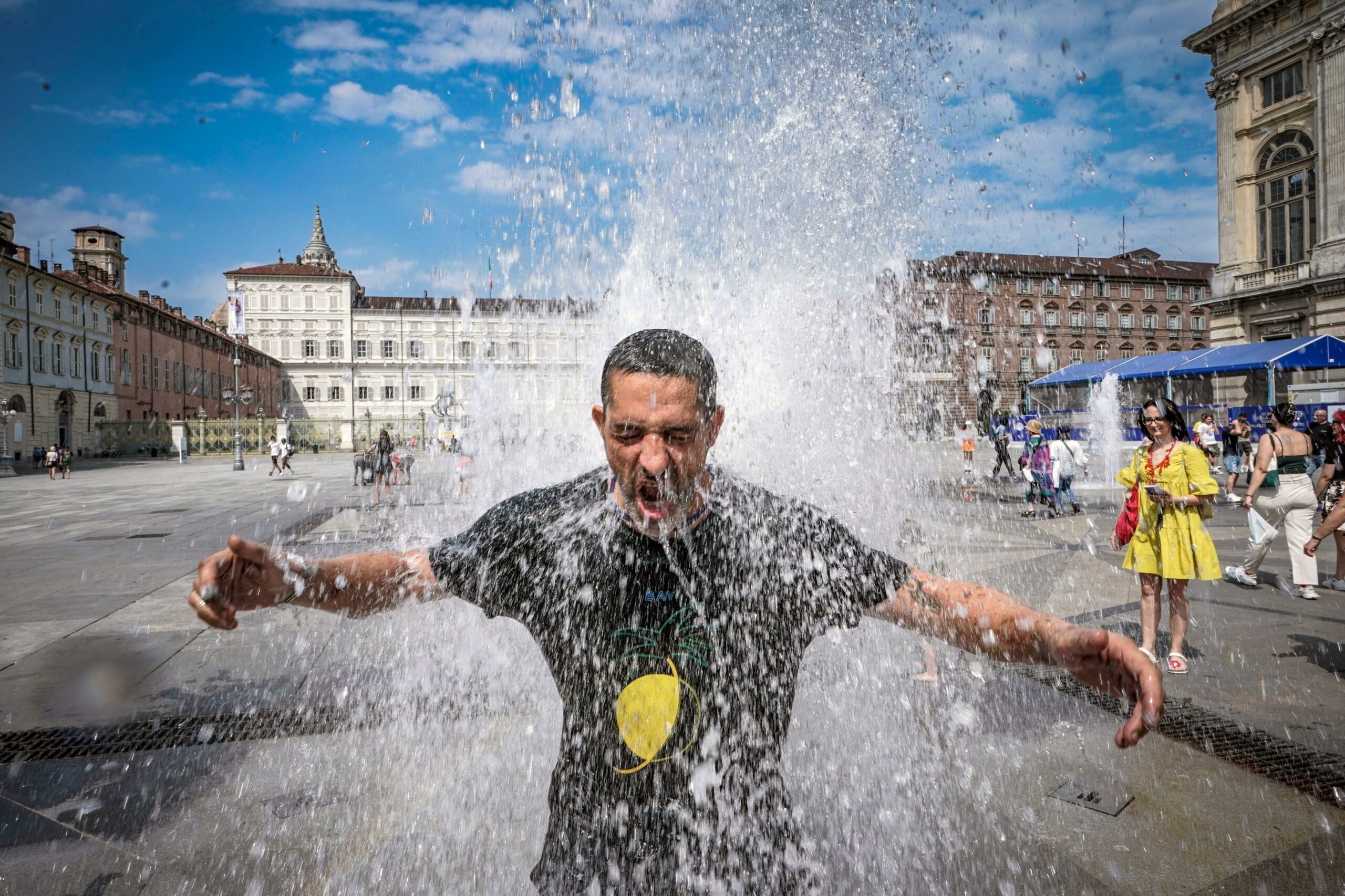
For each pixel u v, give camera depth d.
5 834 2.34
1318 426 10.30
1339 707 3.25
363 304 76.38
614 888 1.12
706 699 1.10
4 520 12.03
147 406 55.94
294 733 3.07
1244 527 9.16
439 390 54.28
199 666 3.96
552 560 1.11
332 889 2.02
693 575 1.09
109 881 2.10
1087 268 41.88
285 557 1.04
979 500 12.08
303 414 75.75
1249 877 2.03
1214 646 4.21
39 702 3.47
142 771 2.76
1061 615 4.92
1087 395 23.88
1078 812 2.35
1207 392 22.64
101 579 6.60
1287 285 25.23
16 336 40.44
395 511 11.73
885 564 1.14
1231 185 27.33
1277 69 25.77
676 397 1.00
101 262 60.12
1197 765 2.69
